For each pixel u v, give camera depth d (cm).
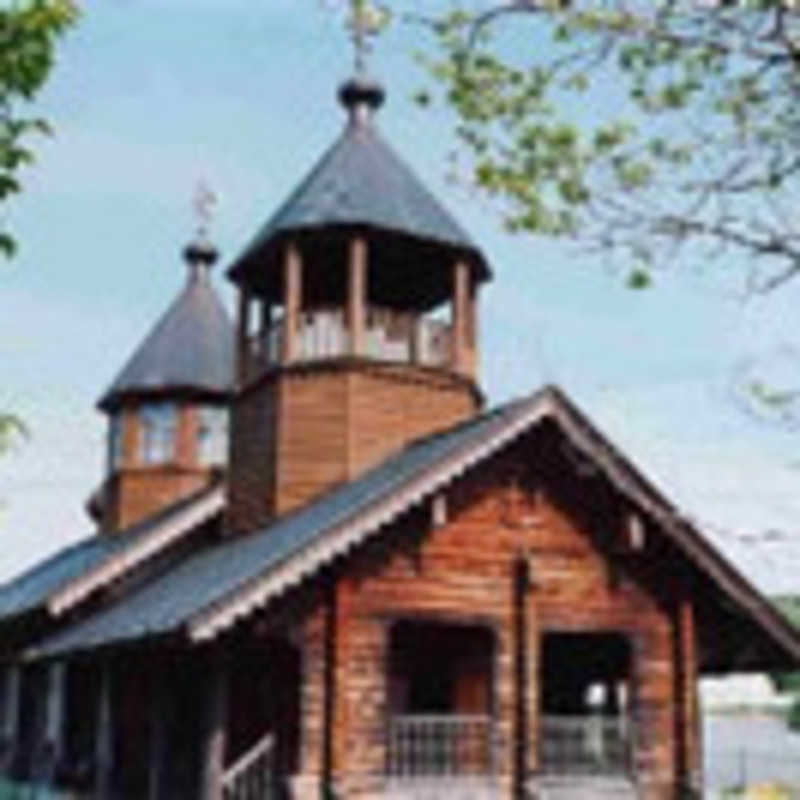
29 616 2853
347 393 2219
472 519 1972
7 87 763
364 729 1831
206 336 3266
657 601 2055
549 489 2036
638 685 2012
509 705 1939
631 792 1953
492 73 724
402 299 2614
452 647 2103
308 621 1842
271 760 1883
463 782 1875
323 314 2275
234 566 1967
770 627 2003
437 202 2422
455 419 2297
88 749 2633
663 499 1969
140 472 3162
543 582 1984
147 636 1789
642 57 700
